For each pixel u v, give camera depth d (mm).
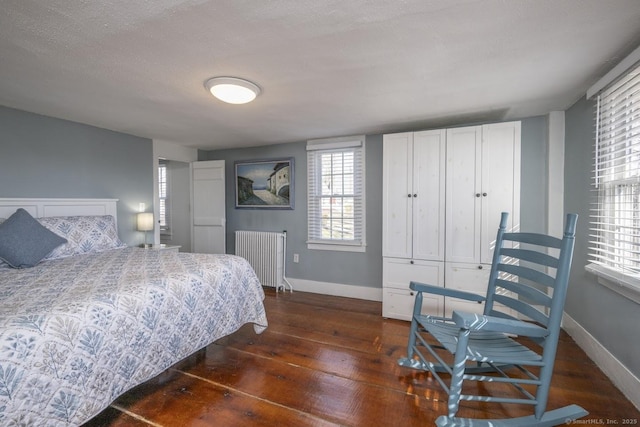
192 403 1794
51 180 3061
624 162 1966
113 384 1513
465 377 1559
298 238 4250
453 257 2928
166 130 3582
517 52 1758
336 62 1867
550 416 1624
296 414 1701
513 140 2729
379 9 1355
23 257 2270
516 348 1760
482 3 1317
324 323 3037
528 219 3088
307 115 2979
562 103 2680
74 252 2736
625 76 1864
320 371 2145
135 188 3854
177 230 5109
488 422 1557
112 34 1551
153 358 1725
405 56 1799
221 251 4574
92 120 3160
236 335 2744
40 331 1262
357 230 3883
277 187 4363
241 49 1707
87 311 1445
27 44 1643
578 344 2498
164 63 1868
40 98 2496
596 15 1408
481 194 2828
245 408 1751
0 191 2727
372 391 1914
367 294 3842
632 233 1882
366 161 3805
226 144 4434
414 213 3061
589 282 2350
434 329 1954
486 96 2484
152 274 2002
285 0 1286
